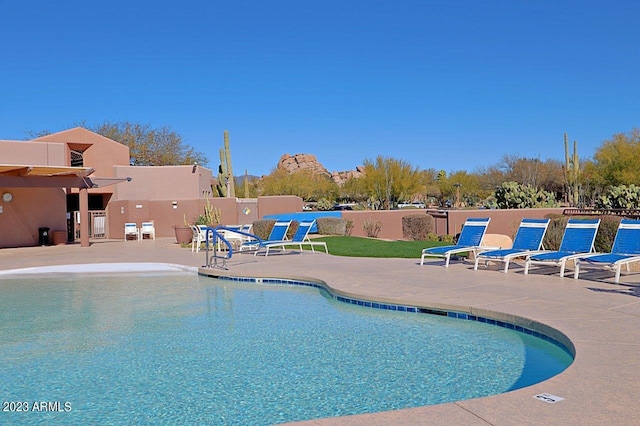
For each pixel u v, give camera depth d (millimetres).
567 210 21797
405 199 45562
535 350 5820
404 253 14664
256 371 5246
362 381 4891
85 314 8258
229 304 8930
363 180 45781
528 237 11008
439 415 3377
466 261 12531
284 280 10906
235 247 18250
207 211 21766
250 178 63812
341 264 12469
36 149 22625
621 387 3865
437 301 7551
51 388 4859
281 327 7145
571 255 9359
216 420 4055
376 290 8672
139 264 13883
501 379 4879
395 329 6906
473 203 57438
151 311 8422
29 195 22516
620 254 9234
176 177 29438
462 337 6418
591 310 6648
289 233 20500
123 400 4523
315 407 4277
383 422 3277
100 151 28438
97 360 5723
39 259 16031
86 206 21406
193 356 5812
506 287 8586
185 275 12852
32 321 7777
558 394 3730
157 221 27359
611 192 23688
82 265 13695
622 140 38250
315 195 56938
